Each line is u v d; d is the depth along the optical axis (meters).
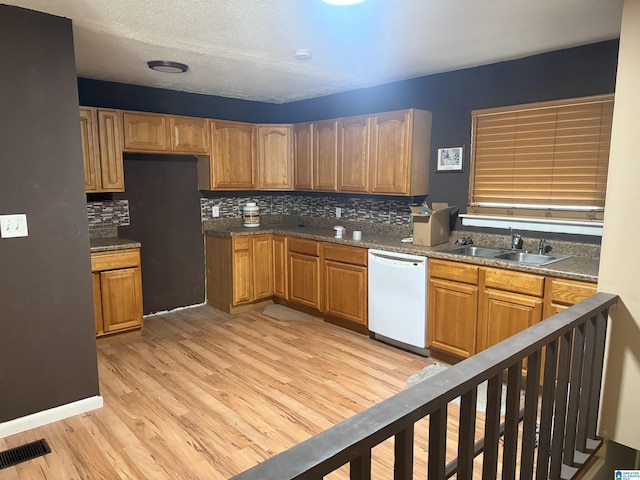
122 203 4.34
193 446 2.39
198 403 2.84
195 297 4.98
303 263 4.53
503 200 3.55
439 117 3.88
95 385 2.77
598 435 2.27
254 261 4.77
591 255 3.10
